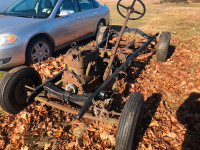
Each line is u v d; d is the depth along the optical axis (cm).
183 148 286
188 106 380
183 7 1962
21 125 331
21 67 330
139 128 281
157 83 463
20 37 473
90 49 348
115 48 348
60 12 592
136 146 290
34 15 567
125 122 233
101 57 383
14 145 296
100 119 270
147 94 420
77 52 294
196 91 422
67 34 622
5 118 353
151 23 1149
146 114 353
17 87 317
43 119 348
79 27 671
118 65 429
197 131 318
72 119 351
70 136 313
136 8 1881
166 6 2123
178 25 1080
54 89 300
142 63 571
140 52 484
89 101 254
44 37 546
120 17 1373
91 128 327
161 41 547
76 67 302
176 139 303
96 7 788
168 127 325
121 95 411
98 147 290
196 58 593
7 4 1166
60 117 353
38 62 543
